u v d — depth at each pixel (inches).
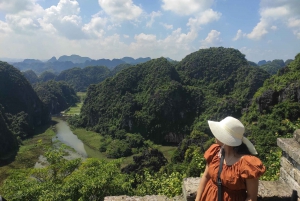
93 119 3777.1
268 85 2043.6
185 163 1525.6
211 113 3021.7
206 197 116.9
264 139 1195.3
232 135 112.4
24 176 700.0
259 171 100.9
